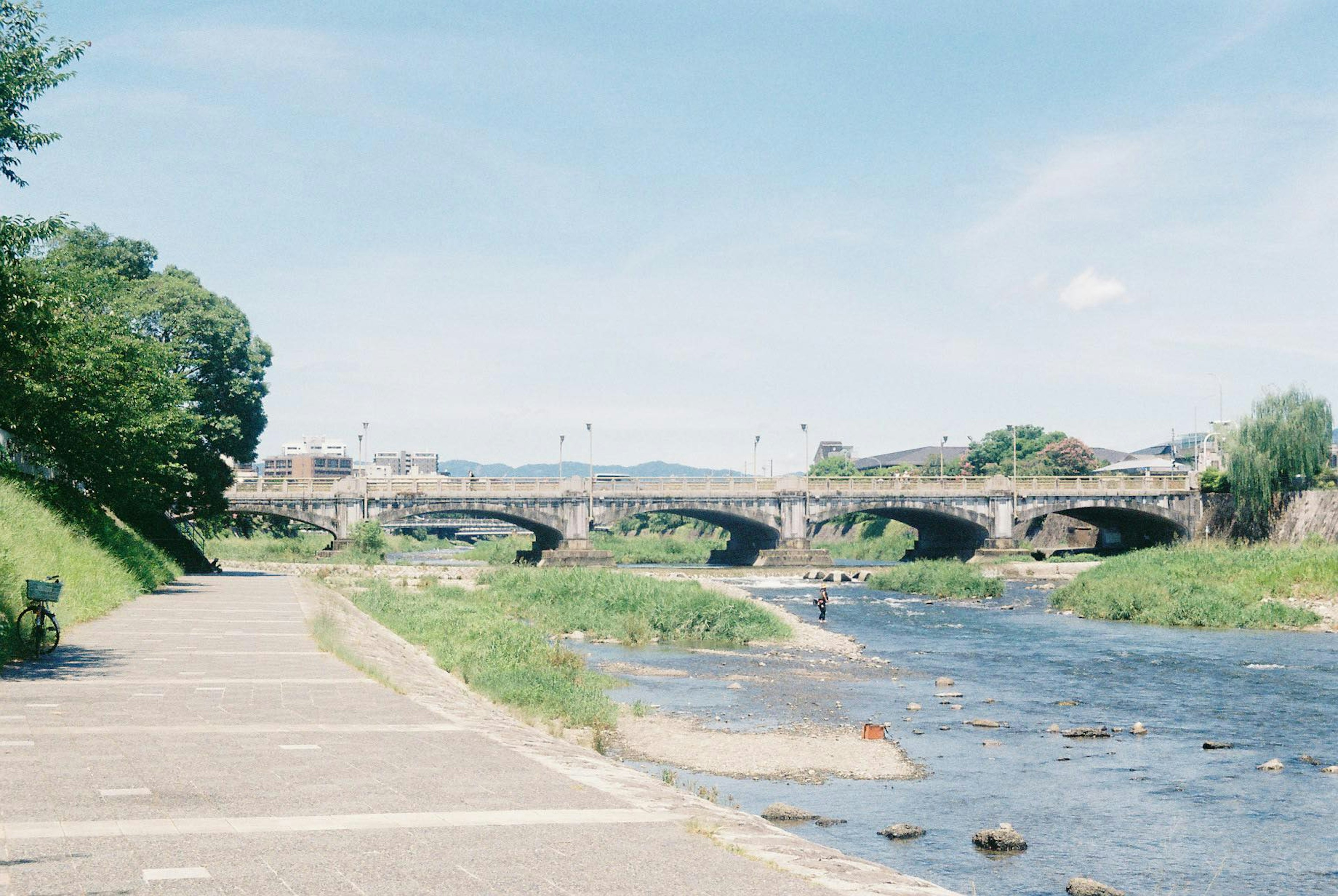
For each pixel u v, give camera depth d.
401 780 11.06
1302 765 21.69
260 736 13.50
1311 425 95.56
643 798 10.86
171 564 56.84
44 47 22.02
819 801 18.23
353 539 94.88
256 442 77.56
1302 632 49.44
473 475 100.62
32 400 36.22
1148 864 15.00
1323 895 13.84
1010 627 53.00
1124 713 27.92
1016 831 16.48
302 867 7.71
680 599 50.78
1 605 20.80
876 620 56.56
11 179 21.58
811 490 107.69
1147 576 64.50
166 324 69.88
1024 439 195.25
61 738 12.88
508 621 41.28
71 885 7.07
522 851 8.41
